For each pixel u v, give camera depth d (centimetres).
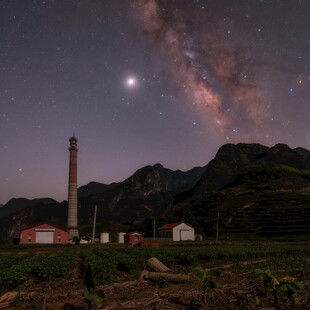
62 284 1736
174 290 1483
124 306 1116
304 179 17425
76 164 10612
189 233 9625
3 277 1570
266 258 3412
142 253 3231
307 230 9306
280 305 1078
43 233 8219
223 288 1295
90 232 14600
